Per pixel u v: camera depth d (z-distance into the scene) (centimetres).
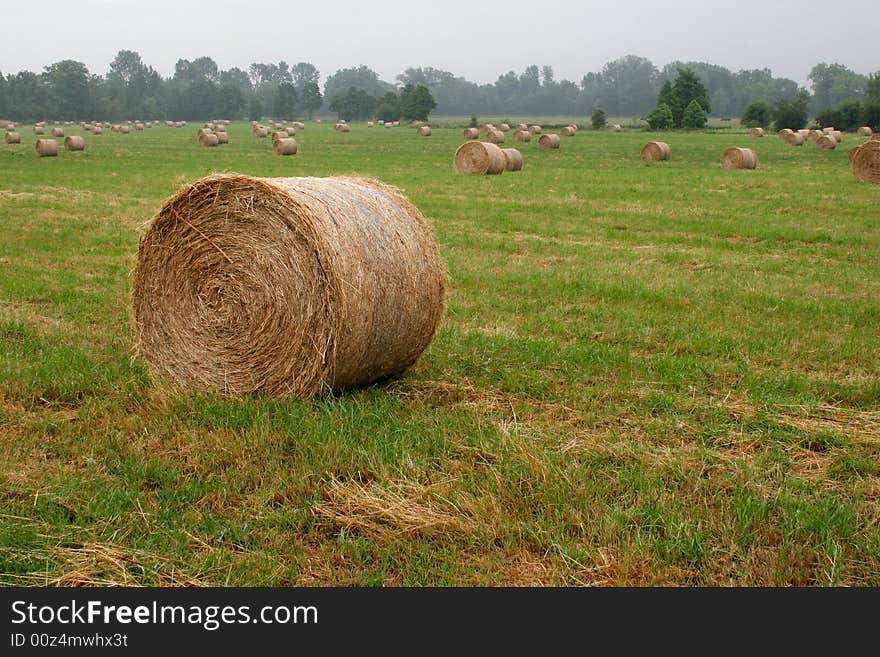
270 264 706
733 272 1284
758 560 470
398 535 490
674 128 9494
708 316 1013
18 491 540
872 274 1268
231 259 722
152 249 759
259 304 714
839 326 967
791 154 4628
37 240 1541
